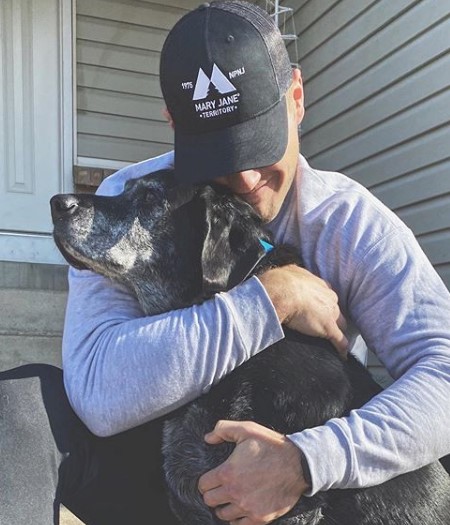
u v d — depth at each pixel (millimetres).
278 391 1646
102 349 1613
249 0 5145
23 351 4016
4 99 4676
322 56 4453
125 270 1872
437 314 1631
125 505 1802
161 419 1766
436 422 1489
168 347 1539
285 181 1806
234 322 1562
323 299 1704
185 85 1618
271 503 1438
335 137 4363
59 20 4758
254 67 1604
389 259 1704
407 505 1589
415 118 3645
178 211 1860
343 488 1521
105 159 5043
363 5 4008
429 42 3510
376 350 1729
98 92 4992
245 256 1719
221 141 1633
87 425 1609
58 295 4113
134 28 5047
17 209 4719
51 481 1499
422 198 3617
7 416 1513
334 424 1473
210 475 1489
